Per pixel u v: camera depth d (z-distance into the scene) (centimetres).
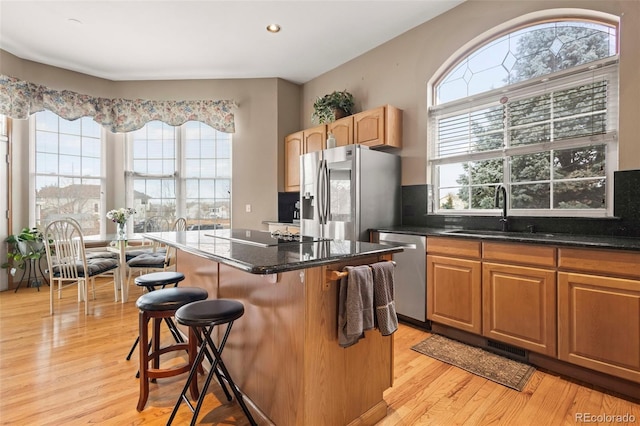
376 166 327
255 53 401
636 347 170
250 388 169
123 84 479
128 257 399
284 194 481
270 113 478
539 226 257
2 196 397
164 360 223
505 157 288
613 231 222
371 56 391
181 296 171
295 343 138
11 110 390
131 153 483
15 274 411
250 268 116
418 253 274
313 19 329
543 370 208
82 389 186
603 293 180
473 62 310
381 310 148
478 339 243
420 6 310
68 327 280
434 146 337
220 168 492
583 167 246
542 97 266
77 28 344
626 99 219
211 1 299
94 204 466
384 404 166
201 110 473
